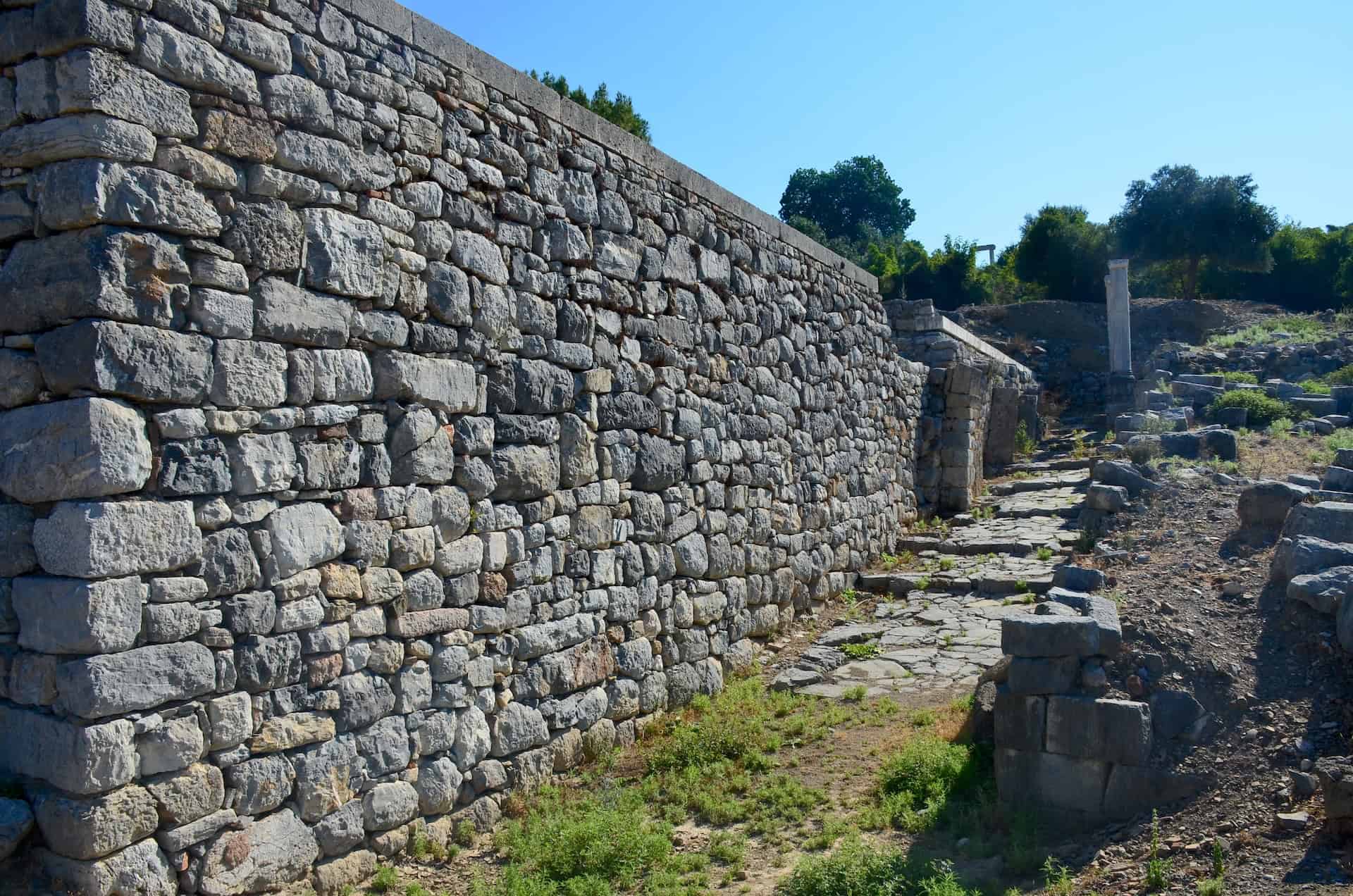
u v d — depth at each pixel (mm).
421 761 5633
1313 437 12789
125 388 4199
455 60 6109
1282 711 5457
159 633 4277
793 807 6074
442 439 5859
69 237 4191
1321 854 4422
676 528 8219
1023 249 34656
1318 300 31906
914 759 6211
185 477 4406
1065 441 19719
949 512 15273
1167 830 5023
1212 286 33000
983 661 8703
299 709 4918
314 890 4859
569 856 5387
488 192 6363
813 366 11258
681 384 8453
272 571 4785
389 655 5426
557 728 6680
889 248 40531
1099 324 28422
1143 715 5281
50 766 4090
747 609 9344
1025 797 5535
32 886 4062
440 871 5398
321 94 5148
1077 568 7184
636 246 7859
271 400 4812
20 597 4207
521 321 6590
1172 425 13727
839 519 11680
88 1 4113
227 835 4520
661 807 6250
